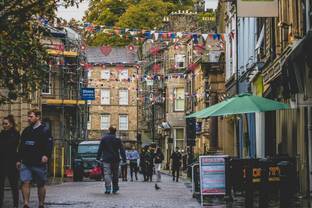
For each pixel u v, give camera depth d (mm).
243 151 37781
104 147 23094
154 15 73062
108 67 94000
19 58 18750
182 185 32062
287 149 24500
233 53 43094
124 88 98062
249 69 33594
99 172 43938
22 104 40219
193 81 67812
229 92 45688
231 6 41906
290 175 16344
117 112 100250
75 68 57031
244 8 19719
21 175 15117
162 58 80875
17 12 18016
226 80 47031
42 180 15312
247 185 16438
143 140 94688
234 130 44469
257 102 19344
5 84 20125
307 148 20641
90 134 98625
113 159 23109
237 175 17984
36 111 15414
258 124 32188
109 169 23062
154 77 75375
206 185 18609
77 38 57812
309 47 16188
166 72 78062
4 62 19047
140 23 71688
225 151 45812
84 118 66188
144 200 19859
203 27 71312
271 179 16344
